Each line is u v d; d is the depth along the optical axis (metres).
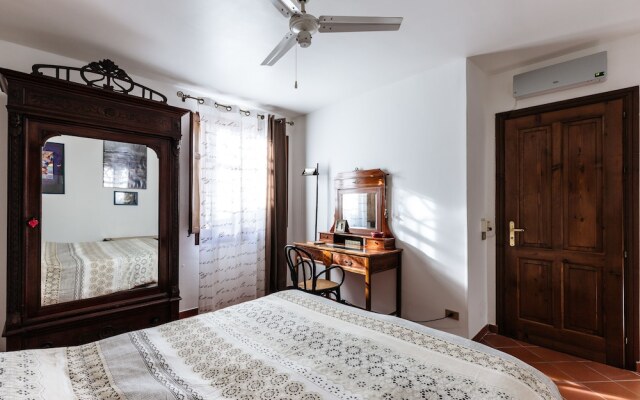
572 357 2.44
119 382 0.98
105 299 2.25
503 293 2.86
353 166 3.52
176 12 1.96
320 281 3.19
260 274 3.85
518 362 1.13
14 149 1.90
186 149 3.26
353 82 3.11
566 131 2.54
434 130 2.81
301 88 3.27
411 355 1.17
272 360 1.14
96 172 2.27
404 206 3.04
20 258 1.92
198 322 1.49
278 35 2.24
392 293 3.14
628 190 2.25
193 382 1.00
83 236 2.20
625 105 2.27
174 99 3.18
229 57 2.57
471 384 0.98
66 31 2.18
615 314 2.29
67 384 0.94
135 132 2.37
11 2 1.85
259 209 3.84
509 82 2.85
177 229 2.59
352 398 0.91
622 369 2.25
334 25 1.54
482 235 2.85
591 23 2.11
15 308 1.91
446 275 2.73
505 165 2.86
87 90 2.12
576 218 2.48
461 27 2.15
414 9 1.94
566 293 2.52
